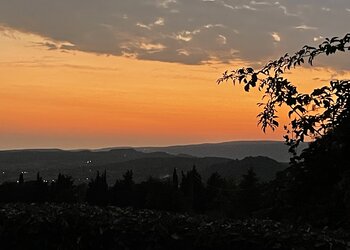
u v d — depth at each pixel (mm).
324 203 3840
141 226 6141
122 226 6266
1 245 7059
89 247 6488
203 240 5613
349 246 4539
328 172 3818
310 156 3879
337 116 3861
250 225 5625
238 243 5371
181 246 5797
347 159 3768
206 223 5902
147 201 34062
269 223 5660
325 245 4688
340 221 3770
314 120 3910
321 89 3910
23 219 6969
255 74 4211
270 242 5109
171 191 34031
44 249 6828
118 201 37750
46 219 6828
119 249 6234
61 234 6719
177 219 6211
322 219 3834
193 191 35656
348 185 3590
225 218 6281
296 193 3922
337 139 3740
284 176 3998
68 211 6996
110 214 6797
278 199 4039
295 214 3977
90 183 40719
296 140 3959
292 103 3984
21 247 6957
